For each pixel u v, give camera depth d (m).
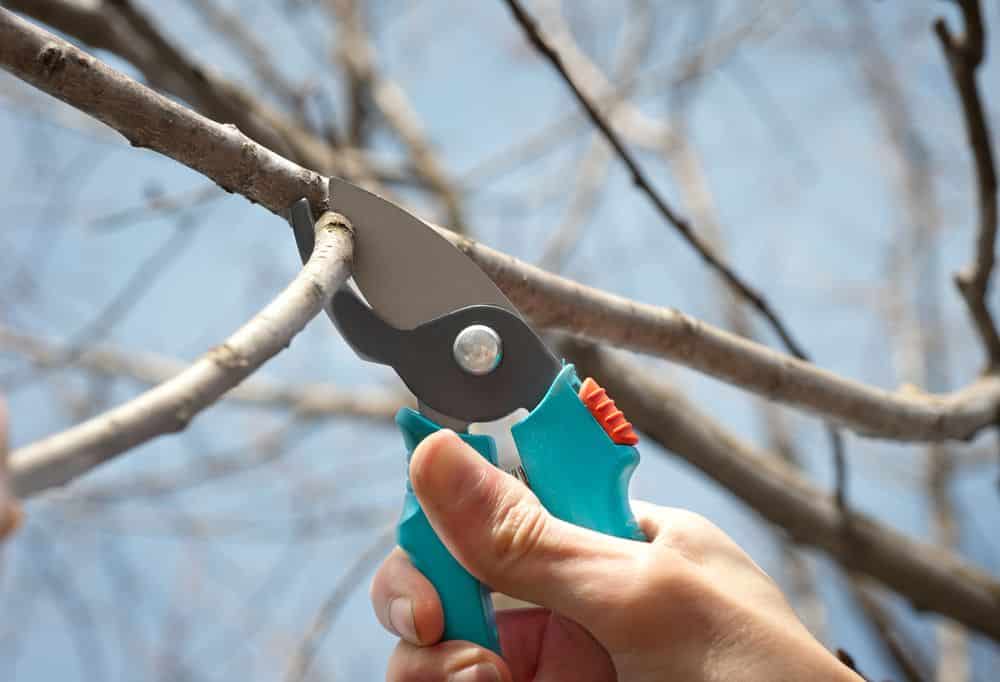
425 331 1.16
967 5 1.61
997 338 1.86
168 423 0.78
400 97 3.25
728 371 1.47
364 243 1.12
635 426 2.15
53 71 0.86
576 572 1.09
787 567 3.38
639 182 1.62
